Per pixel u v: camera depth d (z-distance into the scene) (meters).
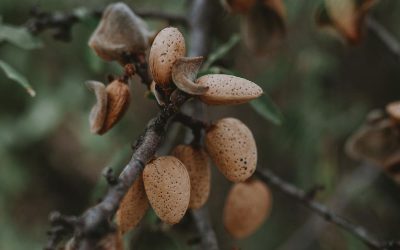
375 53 1.04
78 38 1.06
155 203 0.43
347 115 1.01
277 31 0.68
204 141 0.46
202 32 0.70
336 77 1.03
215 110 1.10
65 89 1.10
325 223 0.94
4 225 1.12
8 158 1.14
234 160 0.45
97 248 0.36
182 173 0.43
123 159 0.69
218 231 1.12
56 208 1.35
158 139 0.41
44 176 1.34
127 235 0.62
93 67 0.71
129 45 0.51
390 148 0.69
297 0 0.93
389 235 1.01
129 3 1.02
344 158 1.05
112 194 0.38
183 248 0.64
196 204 0.47
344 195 0.93
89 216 0.36
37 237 1.27
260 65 1.04
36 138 1.11
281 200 1.11
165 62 0.43
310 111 1.00
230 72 0.55
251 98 0.43
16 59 1.09
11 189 1.14
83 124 1.11
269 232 1.08
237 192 0.56
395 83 1.04
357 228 0.58
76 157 1.32
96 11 0.67
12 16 1.09
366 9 0.66
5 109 1.14
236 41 0.62
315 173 0.96
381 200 1.00
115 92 0.48
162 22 0.80
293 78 1.02
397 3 1.00
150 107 1.18
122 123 1.11
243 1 0.63
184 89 0.42
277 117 0.59
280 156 1.07
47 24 0.67
